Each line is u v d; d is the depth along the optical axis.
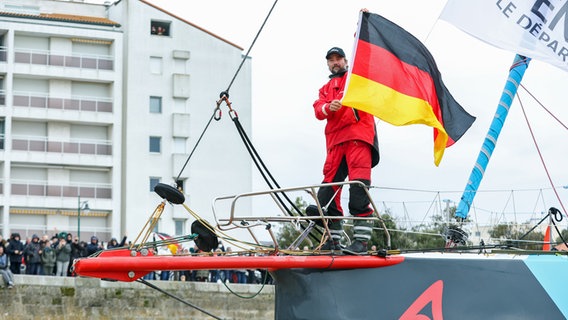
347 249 8.28
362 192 8.33
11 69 48.47
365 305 7.58
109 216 49.41
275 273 7.73
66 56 49.56
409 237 9.94
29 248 24.98
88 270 6.87
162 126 50.47
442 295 7.71
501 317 7.71
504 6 9.52
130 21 50.69
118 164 49.62
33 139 48.75
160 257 7.07
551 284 7.87
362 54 8.42
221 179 51.16
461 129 8.82
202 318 26.84
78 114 49.41
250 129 52.28
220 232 7.71
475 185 10.09
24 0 52.72
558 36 9.52
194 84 51.34
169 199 7.45
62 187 48.72
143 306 26.17
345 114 8.44
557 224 10.32
